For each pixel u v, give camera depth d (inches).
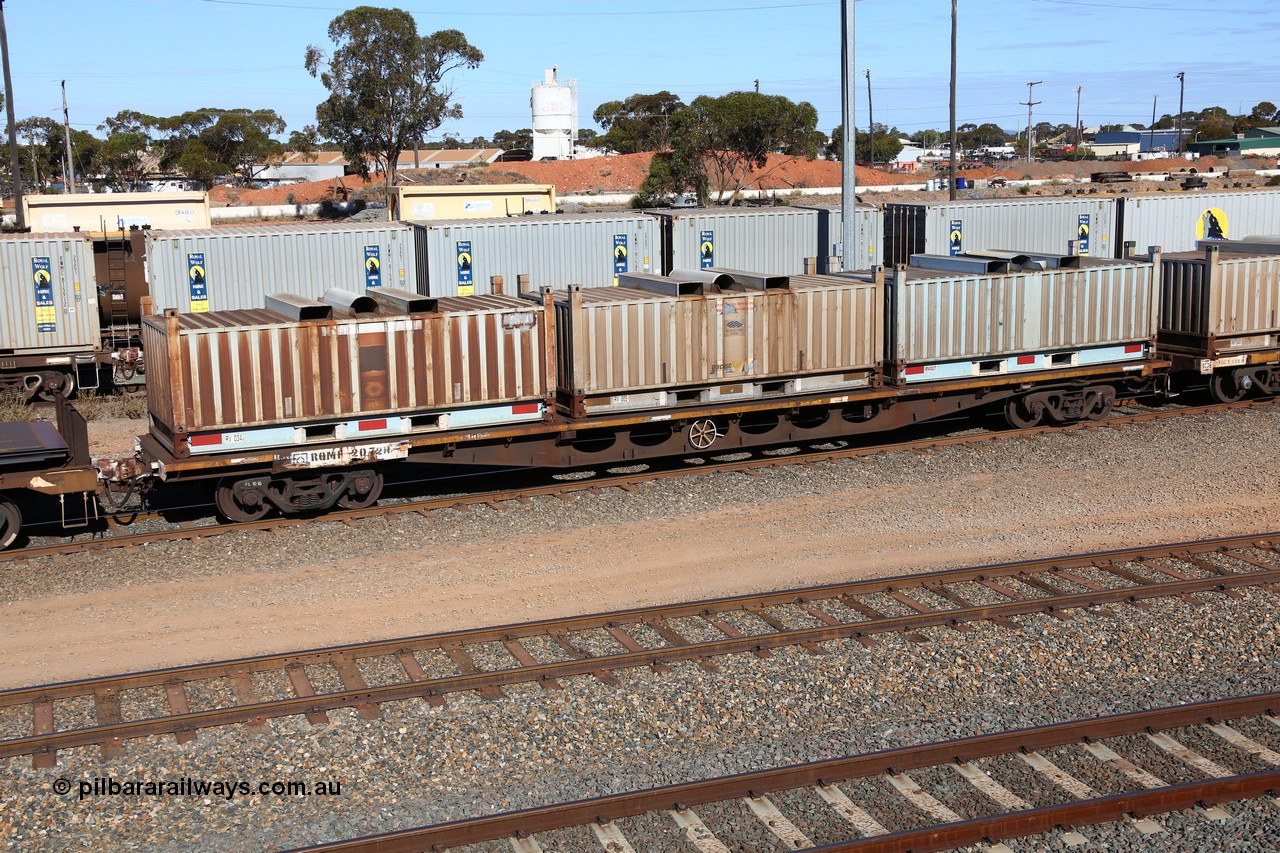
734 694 393.4
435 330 617.6
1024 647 432.5
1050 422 825.5
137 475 596.7
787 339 708.0
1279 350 879.7
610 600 494.3
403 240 1012.5
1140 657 424.2
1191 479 677.9
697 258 1092.5
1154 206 1278.3
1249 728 365.7
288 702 378.0
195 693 397.7
